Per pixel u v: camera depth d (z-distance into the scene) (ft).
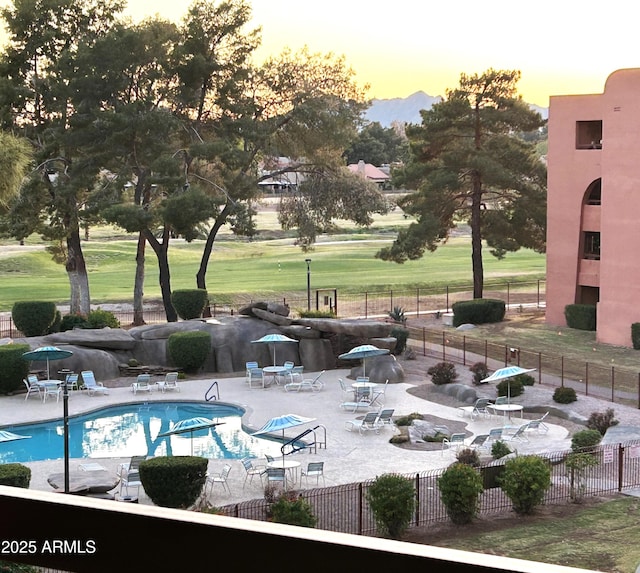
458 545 57.26
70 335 115.14
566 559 53.83
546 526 60.13
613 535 57.00
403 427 89.10
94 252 267.39
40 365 109.81
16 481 63.72
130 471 71.82
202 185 151.53
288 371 110.32
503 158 156.15
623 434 83.35
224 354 117.70
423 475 73.72
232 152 138.82
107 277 234.58
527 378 104.32
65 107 140.36
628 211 129.18
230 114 150.20
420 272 239.91
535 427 86.79
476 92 157.07
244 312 123.95
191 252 274.36
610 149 130.41
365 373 112.06
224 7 141.59
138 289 152.56
